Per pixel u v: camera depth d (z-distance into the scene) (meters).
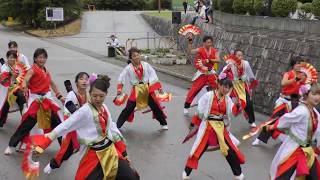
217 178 7.49
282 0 15.39
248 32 15.15
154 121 11.26
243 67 10.70
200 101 7.25
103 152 5.67
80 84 7.03
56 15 38.56
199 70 11.69
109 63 22.38
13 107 10.36
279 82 11.88
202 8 24.78
